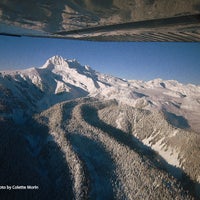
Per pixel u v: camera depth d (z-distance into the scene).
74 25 9.59
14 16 8.66
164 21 7.09
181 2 5.53
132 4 6.18
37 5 7.30
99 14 7.39
